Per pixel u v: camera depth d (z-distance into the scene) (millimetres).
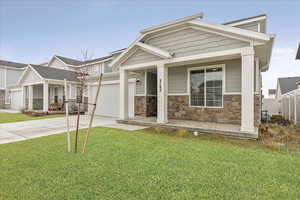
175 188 2434
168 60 7254
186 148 4383
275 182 2609
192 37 6746
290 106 10219
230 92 7391
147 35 7980
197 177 2768
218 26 5961
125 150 4184
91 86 13516
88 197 2223
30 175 2842
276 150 4305
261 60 7898
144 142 4953
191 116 8453
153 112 10844
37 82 14891
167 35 7469
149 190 2383
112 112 11969
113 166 3207
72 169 3070
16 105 19297
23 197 2234
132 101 10977
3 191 2371
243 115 5586
